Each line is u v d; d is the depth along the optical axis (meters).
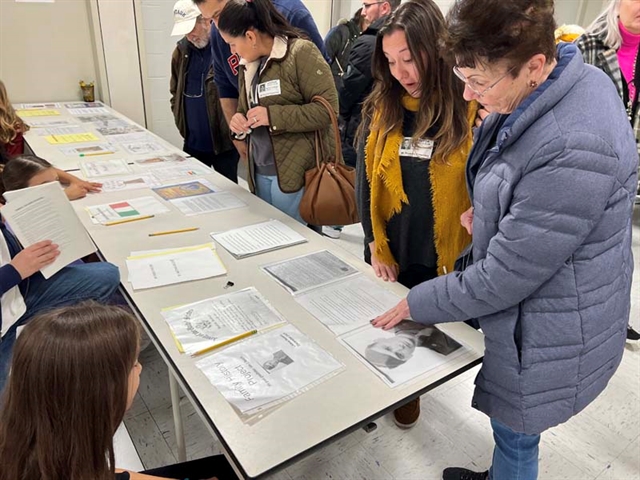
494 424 1.18
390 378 1.03
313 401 0.96
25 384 0.75
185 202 2.00
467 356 1.11
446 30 0.86
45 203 1.38
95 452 0.76
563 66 0.85
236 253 1.56
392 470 1.66
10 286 1.32
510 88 0.85
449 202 1.40
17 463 0.75
